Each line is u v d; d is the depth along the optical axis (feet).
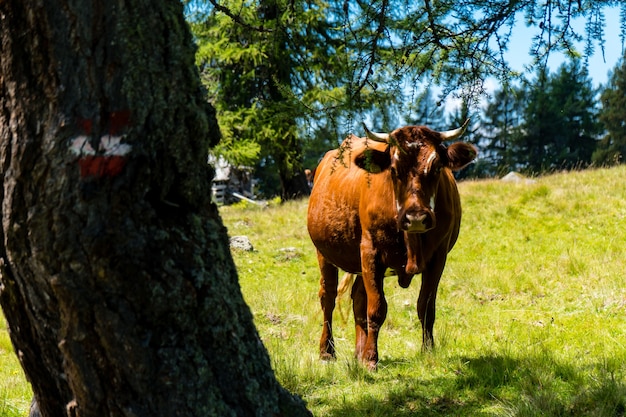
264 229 50.19
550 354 19.66
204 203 9.75
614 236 40.34
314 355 23.24
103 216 8.65
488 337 23.65
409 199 18.81
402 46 12.14
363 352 21.08
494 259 38.81
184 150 9.24
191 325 9.27
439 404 16.90
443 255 21.03
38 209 8.62
